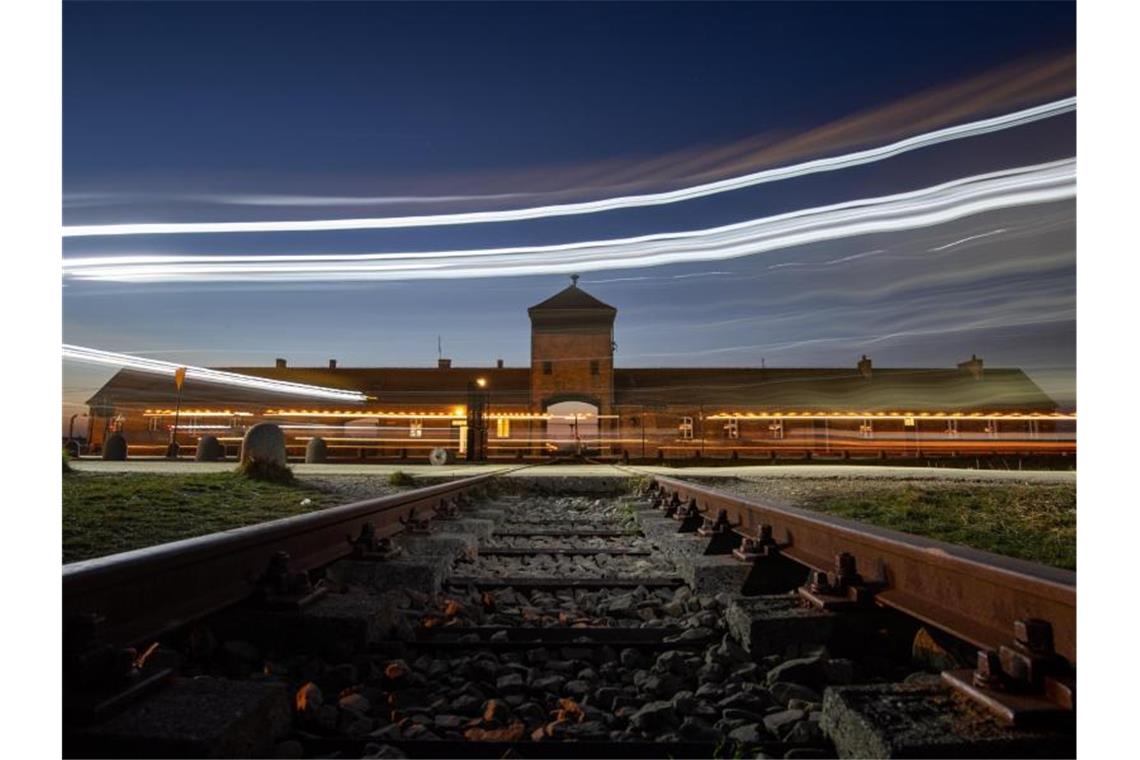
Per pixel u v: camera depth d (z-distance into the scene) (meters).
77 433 55.66
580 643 3.87
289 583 3.82
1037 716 2.17
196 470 16.66
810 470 22.55
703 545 6.34
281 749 2.50
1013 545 6.92
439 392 59.78
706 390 60.72
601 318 55.97
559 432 57.34
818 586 3.88
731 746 2.63
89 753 2.07
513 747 2.58
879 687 2.53
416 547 6.35
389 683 3.30
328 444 56.22
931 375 64.69
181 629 3.28
